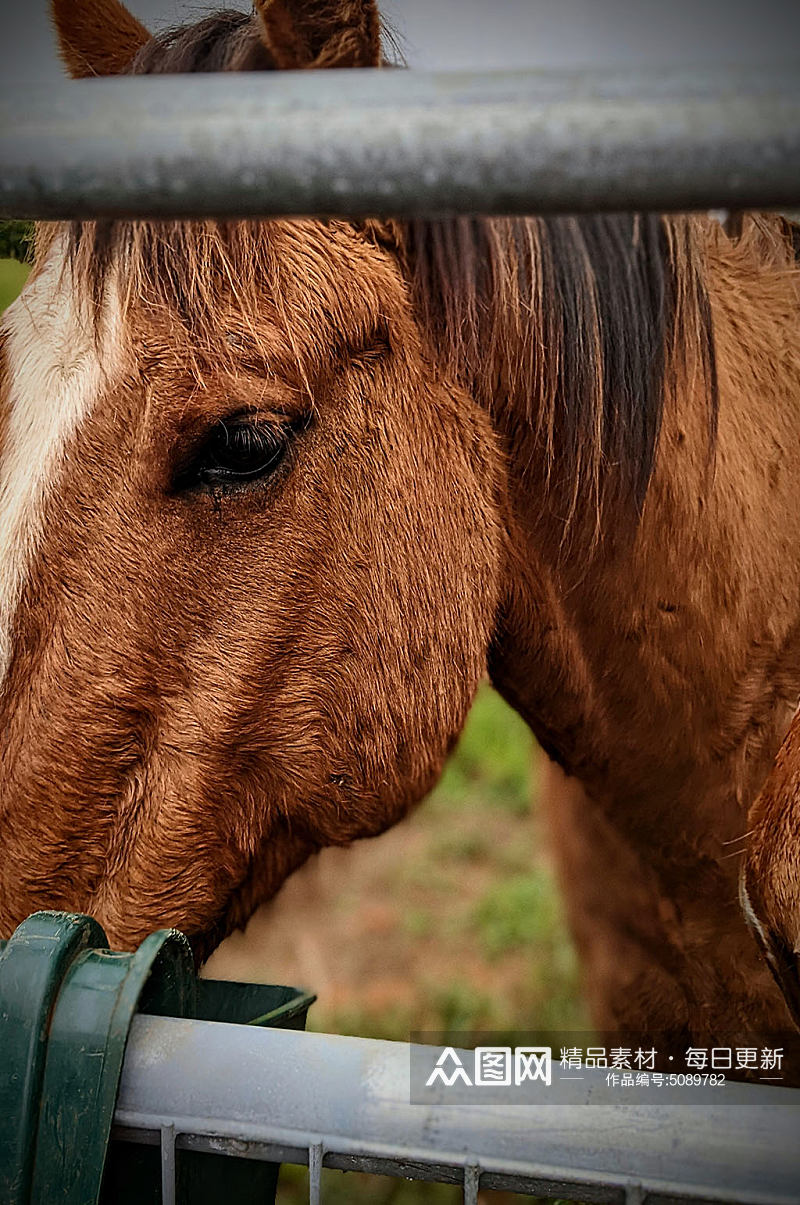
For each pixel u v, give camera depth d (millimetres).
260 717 1504
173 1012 801
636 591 1724
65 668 1410
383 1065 705
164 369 1330
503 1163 675
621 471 1604
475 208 597
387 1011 3535
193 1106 714
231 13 1497
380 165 582
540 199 585
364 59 1305
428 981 3691
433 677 1574
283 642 1480
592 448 1585
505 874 4230
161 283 1321
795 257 1952
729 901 1969
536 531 1692
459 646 1581
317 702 1526
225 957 3818
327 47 1295
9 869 1470
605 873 2285
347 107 580
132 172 595
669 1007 2234
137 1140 726
